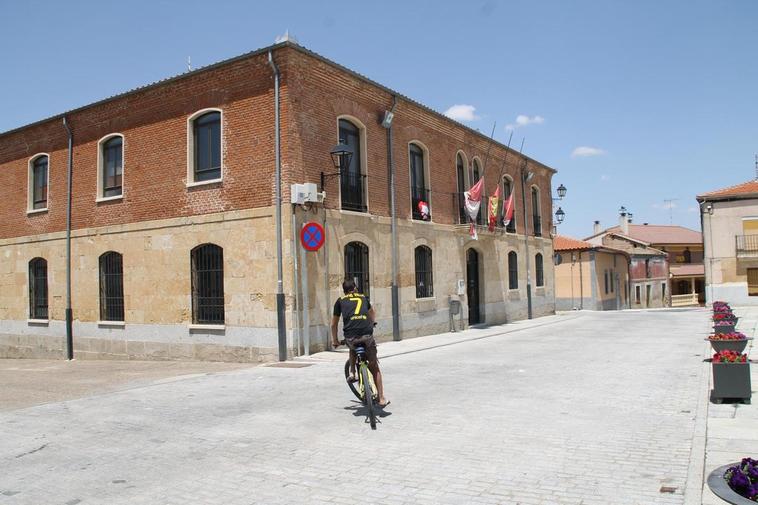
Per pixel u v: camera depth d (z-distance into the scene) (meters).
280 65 13.98
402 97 18.09
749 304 35.12
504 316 24.94
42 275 19.58
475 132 23.05
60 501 5.11
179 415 8.24
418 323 18.56
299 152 14.08
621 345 15.69
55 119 18.69
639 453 6.00
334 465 5.88
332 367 12.27
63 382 12.29
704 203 36.50
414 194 19.27
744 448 6.05
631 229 61.97
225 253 14.70
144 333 16.27
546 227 30.67
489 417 7.68
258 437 7.00
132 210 16.66
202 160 15.46
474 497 4.92
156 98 16.22
